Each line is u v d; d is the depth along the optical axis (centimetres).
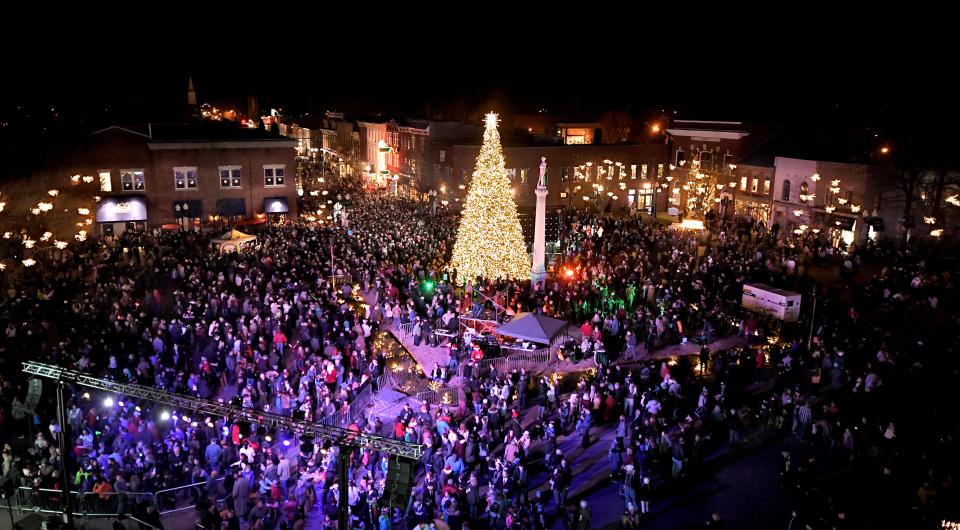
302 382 2464
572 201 7375
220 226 6212
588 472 2200
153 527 1683
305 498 1934
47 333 3027
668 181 7569
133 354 2827
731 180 6456
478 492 1967
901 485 2016
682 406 2434
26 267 4062
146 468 1945
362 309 3847
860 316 3450
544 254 4019
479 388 2630
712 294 3772
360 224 5700
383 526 1823
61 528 1614
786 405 2400
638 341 3259
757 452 2303
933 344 2914
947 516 1792
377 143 9362
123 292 3491
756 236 5253
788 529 1856
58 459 1984
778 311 3312
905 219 4703
